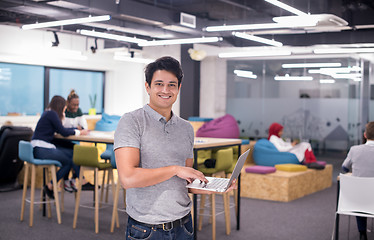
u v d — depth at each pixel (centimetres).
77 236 500
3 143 733
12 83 961
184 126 219
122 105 1155
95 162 511
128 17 715
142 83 1133
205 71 1175
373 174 430
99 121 914
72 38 1028
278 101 1138
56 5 680
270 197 709
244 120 1184
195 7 895
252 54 828
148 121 207
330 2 672
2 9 664
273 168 737
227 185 202
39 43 959
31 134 767
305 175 747
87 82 1124
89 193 740
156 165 204
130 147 198
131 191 212
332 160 1088
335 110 1073
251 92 1167
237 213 538
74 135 559
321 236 513
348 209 412
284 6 538
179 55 1119
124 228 537
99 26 760
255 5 830
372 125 443
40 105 1019
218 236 509
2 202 663
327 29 819
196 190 221
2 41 895
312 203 687
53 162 545
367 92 1070
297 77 1100
